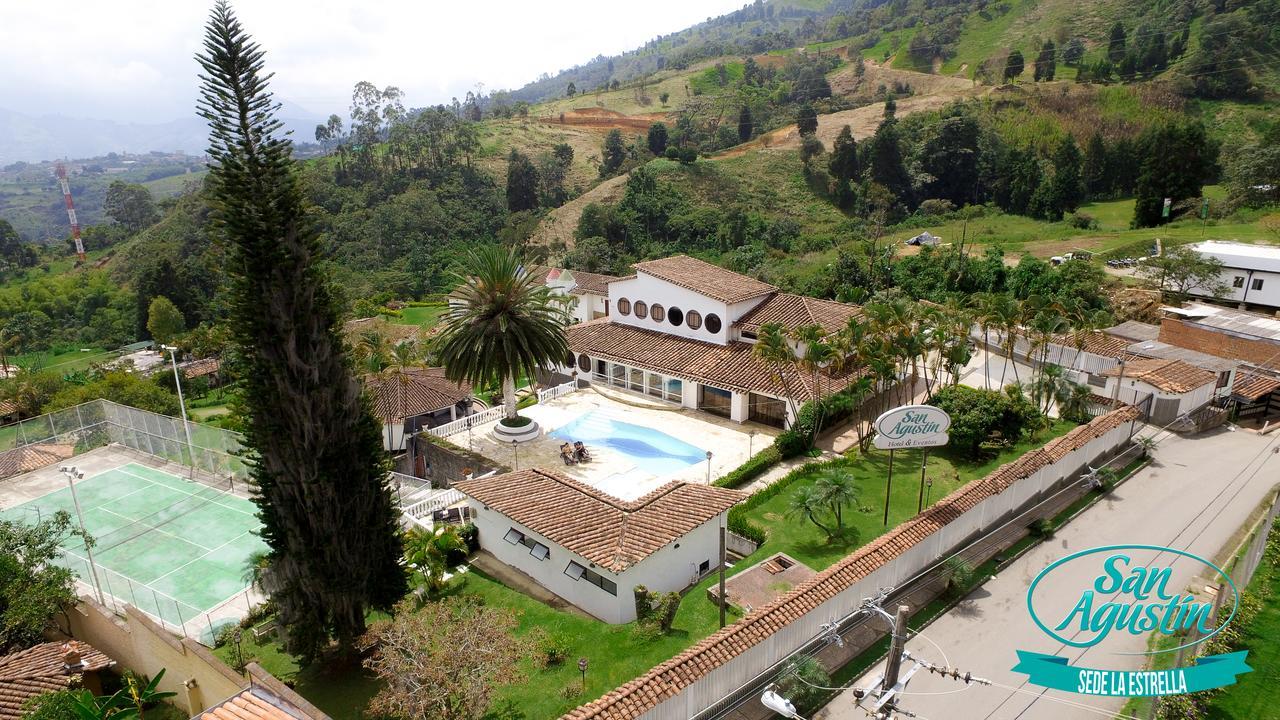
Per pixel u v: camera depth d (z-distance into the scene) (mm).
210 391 77625
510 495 30141
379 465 24125
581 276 79188
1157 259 63625
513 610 26438
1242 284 62344
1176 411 40125
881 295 68562
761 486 35656
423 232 123312
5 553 26344
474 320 42125
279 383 21391
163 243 127062
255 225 20469
